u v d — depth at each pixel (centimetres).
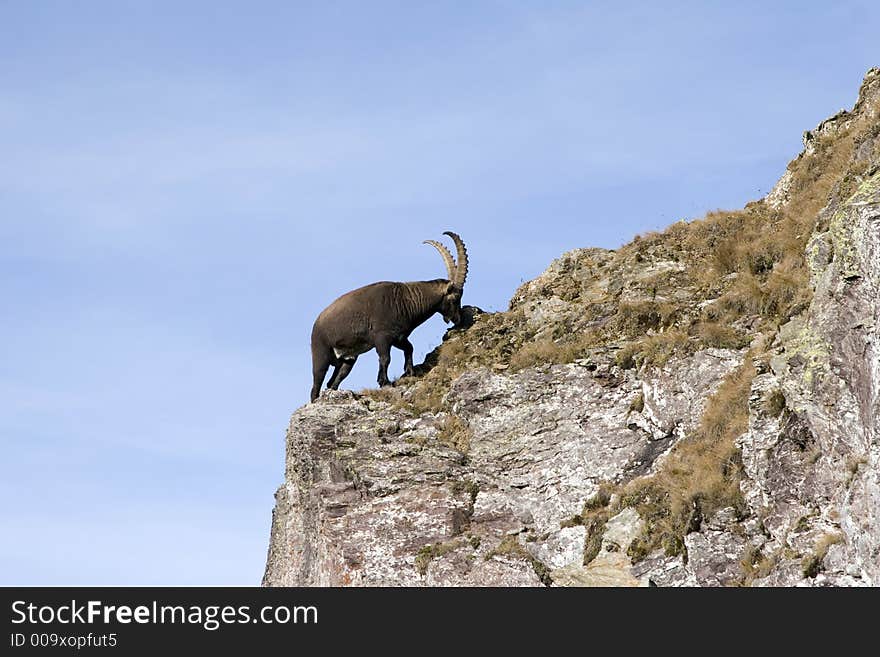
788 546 5503
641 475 6381
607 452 6544
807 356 5812
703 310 7006
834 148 7756
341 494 6556
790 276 6838
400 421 7019
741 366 6425
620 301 7438
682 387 6556
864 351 5428
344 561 6238
